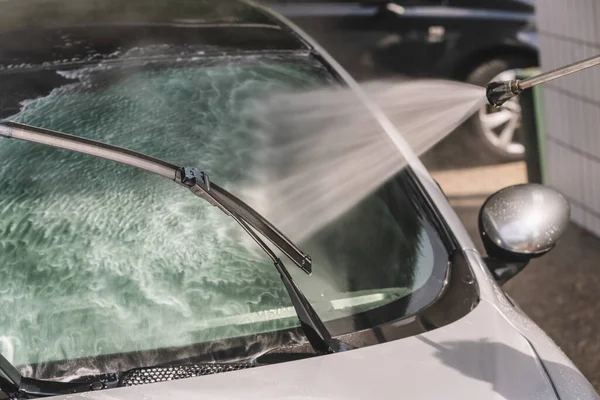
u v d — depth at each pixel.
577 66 2.69
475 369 2.76
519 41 7.95
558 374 2.80
